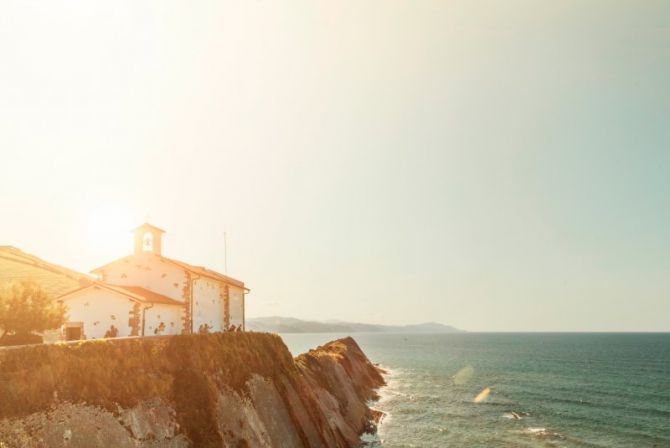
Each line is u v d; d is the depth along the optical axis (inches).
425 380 3964.1
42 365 739.4
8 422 645.9
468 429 2190.0
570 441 1999.3
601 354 7554.1
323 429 1487.5
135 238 1706.4
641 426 2284.7
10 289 977.5
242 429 1064.2
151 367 966.4
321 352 2635.3
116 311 1315.2
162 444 858.1
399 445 1914.4
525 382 3868.1
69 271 1995.6
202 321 1680.6
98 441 741.9
